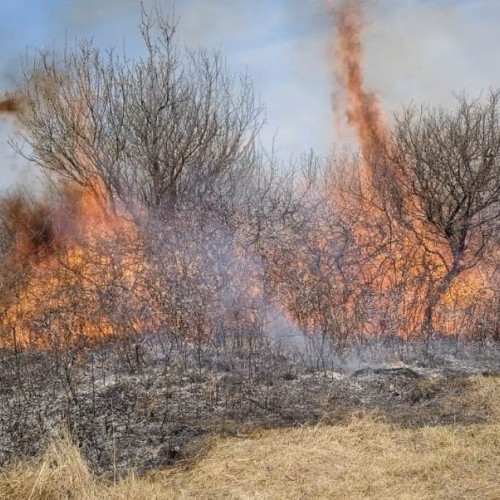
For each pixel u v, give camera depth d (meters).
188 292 9.64
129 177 12.54
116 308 9.22
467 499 5.04
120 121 12.46
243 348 9.38
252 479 5.39
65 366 7.93
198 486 5.31
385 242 11.23
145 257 9.98
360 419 6.90
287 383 8.20
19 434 6.27
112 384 7.86
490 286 11.45
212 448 6.07
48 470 5.19
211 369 8.66
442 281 11.38
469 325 10.65
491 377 8.62
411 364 9.43
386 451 5.95
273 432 6.48
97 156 12.44
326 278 10.25
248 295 9.94
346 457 5.81
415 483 5.32
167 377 8.16
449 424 6.78
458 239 11.76
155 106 12.45
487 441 6.21
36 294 9.56
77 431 6.41
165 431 6.50
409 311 10.55
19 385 7.70
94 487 5.11
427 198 11.84
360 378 8.52
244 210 10.80
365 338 10.13
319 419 6.88
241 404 7.34
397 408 7.39
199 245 10.04
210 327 9.66
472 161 11.72
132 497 5.02
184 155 12.49
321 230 10.68
